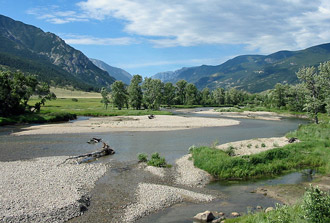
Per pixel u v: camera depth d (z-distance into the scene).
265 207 17.52
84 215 16.12
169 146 38.41
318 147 33.00
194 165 27.69
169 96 163.88
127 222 15.35
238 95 194.50
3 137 46.25
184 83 180.25
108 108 118.38
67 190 19.66
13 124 64.56
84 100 179.62
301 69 60.62
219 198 19.33
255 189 21.28
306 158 29.17
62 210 16.14
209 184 22.66
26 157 31.11
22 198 17.69
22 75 74.19
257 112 114.69
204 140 43.53
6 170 24.64
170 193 19.81
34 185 20.47
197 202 18.47
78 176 23.50
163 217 16.06
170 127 60.88
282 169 26.98
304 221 12.41
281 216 13.19
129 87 121.06
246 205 17.95
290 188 21.31
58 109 103.25
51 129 56.12
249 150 33.72
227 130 56.34
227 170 25.05
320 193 12.54
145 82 130.88
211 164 26.08
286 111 108.06
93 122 69.81
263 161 27.45
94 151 34.81
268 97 139.12
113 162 29.27
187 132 53.16
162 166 27.52
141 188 20.81
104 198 18.83
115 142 41.75
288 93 113.25
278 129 58.28
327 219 11.73
